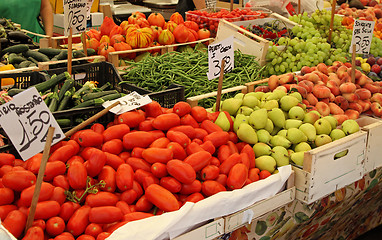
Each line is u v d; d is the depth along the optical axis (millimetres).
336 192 2561
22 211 1712
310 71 3420
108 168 1980
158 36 4527
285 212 2316
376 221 3627
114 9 6852
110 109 2328
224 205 1931
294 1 6297
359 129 2615
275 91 2750
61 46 4660
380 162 2760
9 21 4789
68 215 1767
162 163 2002
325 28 4359
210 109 2916
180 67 3674
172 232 1779
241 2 7203
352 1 6668
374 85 3307
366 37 3393
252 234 2188
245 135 2373
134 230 1682
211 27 4988
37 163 1889
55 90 2742
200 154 2051
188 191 1998
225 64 2709
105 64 3514
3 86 3287
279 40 4031
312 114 2623
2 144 2285
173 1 7738
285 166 2229
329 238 3113
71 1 2824
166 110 2527
